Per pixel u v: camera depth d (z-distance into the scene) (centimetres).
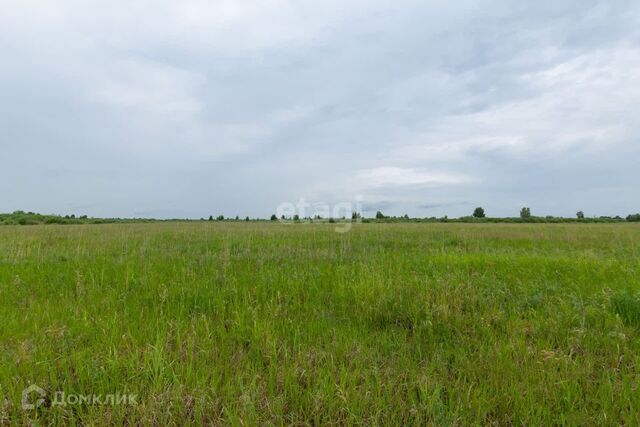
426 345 314
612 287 468
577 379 249
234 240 1157
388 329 353
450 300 420
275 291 470
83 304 399
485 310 394
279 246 988
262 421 209
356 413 212
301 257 778
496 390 235
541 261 680
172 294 439
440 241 1177
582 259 707
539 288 483
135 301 416
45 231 1617
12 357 268
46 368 253
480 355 277
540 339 320
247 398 210
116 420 208
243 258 762
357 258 761
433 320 362
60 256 761
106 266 624
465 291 450
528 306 412
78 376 244
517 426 208
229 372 261
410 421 208
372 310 394
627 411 214
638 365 260
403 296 435
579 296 437
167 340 300
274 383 245
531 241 1207
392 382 242
